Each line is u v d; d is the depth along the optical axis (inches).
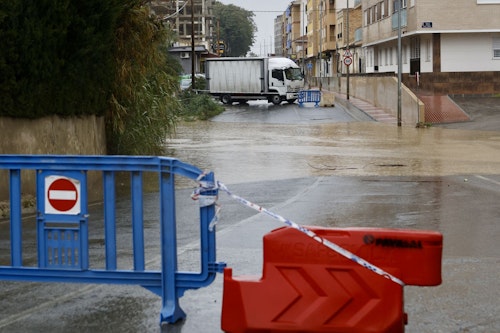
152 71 732.7
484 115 1449.3
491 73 1747.0
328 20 3804.1
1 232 396.8
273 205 495.2
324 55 3868.1
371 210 473.7
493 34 1769.2
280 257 200.4
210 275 229.3
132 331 225.9
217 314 242.5
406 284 196.5
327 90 3112.7
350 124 1473.9
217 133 1256.8
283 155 860.6
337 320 196.9
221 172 698.2
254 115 1768.0
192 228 412.8
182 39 4542.3
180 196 543.2
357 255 196.9
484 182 608.1
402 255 195.9
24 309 250.2
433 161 783.7
